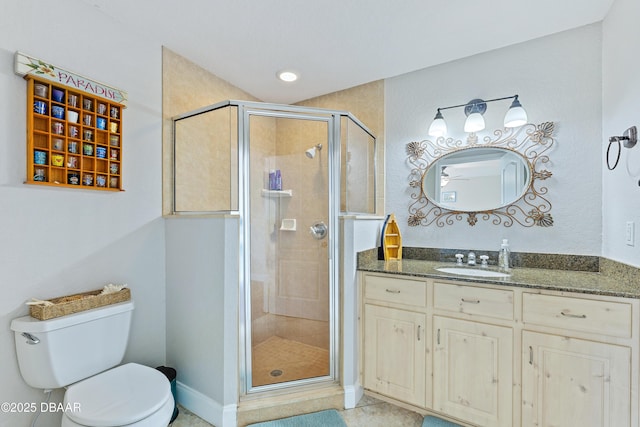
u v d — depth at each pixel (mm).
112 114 1616
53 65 1365
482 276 1638
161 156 1900
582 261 1757
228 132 1826
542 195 1863
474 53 2006
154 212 1857
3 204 1242
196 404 1710
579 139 1766
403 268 1862
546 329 1364
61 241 1427
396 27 1725
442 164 2172
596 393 1271
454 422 1606
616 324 1235
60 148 1400
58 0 1405
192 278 1756
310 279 2119
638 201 1319
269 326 2148
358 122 2182
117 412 1121
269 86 2473
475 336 1521
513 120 1812
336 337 1883
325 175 2008
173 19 1650
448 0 1506
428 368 1643
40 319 1252
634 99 1354
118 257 1664
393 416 1702
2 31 1233
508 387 1443
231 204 1795
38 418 1352
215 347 1637
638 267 1293
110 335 1480
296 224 2129
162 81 1897
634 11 1353
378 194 2398
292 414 1683
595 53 1724
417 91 2268
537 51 1875
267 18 1642
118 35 1656
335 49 1956
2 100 1233
